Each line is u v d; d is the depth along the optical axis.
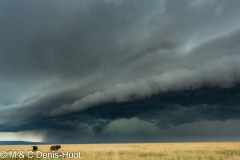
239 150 35.22
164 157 24.45
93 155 25.48
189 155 25.86
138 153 30.62
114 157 23.19
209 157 24.25
